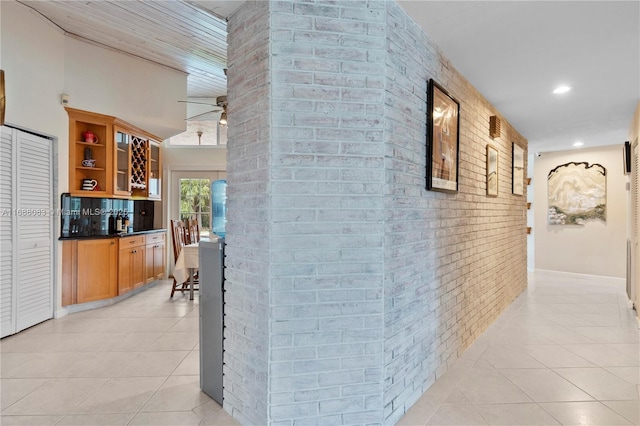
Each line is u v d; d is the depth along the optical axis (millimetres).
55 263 3750
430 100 2297
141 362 2676
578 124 4516
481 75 2920
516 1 1930
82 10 3303
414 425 1938
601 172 6078
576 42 2383
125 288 4477
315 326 1765
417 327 2197
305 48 1743
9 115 3125
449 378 2469
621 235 5902
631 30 2221
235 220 1984
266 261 1736
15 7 3166
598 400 2189
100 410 2045
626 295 4938
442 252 2533
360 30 1798
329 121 1763
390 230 1897
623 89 3248
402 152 2012
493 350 2965
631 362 2732
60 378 2420
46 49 3520
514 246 4727
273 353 1731
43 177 3604
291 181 1731
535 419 1991
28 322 3406
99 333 3293
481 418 2000
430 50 2354
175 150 6141
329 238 1770
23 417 1969
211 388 2193
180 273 4457
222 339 2107
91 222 4473
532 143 5785
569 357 2826
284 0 1733
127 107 4355
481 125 3361
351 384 1806
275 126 1716
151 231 5184
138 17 3398
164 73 4750
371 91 1804
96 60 4062
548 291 5188
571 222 6410
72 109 3859
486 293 3529
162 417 1987
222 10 1961
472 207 3127
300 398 1759
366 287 1811
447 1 1930
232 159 2014
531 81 3051
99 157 4293
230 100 2021
